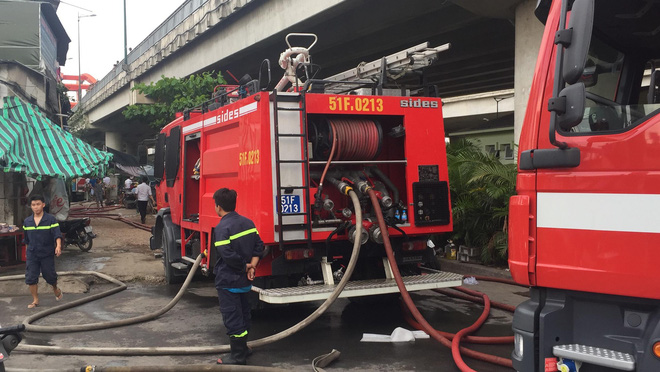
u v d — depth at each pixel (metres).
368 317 7.50
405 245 6.89
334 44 19.89
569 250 3.46
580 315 3.49
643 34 4.13
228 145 7.32
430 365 5.46
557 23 3.69
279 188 6.18
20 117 12.86
